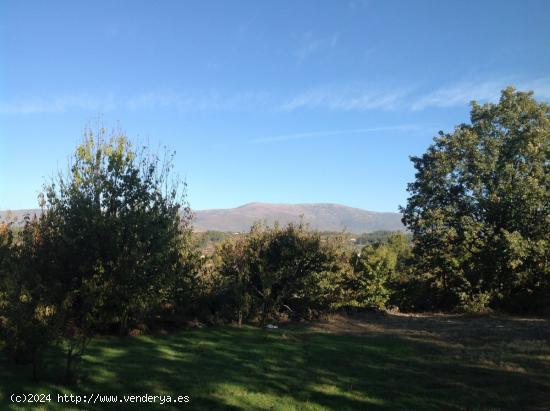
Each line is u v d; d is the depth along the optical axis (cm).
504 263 2200
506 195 2253
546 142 2323
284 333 1397
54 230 853
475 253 2378
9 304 736
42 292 753
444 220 2453
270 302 1653
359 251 2412
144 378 810
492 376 876
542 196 2214
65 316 758
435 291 2502
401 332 1454
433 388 794
